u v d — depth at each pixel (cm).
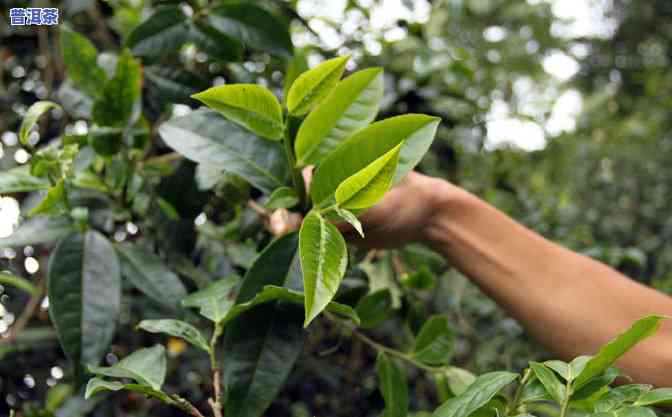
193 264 89
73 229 74
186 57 117
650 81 434
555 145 272
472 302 127
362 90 62
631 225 330
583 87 670
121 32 124
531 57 239
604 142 351
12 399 106
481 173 162
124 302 105
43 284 104
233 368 60
